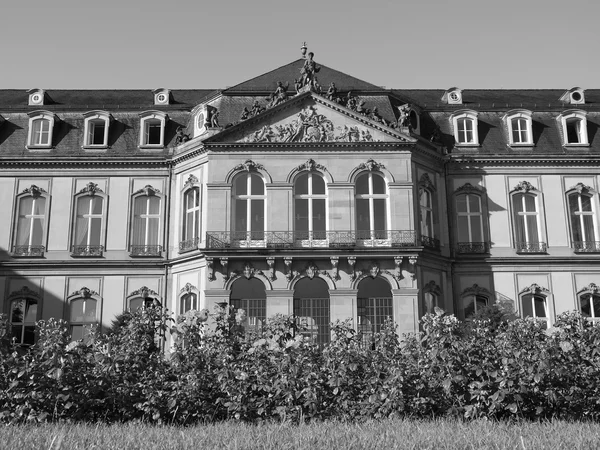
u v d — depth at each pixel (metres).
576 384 13.37
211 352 14.03
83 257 33.69
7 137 35.31
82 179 34.75
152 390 13.34
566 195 34.75
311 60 33.34
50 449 8.75
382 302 30.72
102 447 9.17
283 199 31.61
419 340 14.51
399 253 30.28
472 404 13.24
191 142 33.69
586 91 41.28
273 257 30.09
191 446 9.27
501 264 33.62
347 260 30.28
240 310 15.14
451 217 34.16
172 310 32.81
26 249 33.62
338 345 14.24
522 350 13.29
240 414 13.21
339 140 32.25
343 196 31.69
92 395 13.25
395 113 34.12
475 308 33.22
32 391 12.79
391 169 32.16
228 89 34.62
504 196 34.66
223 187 31.72
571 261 33.66
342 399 13.53
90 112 35.41
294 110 32.66
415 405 13.41
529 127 35.72
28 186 34.56
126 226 34.19
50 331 13.51
